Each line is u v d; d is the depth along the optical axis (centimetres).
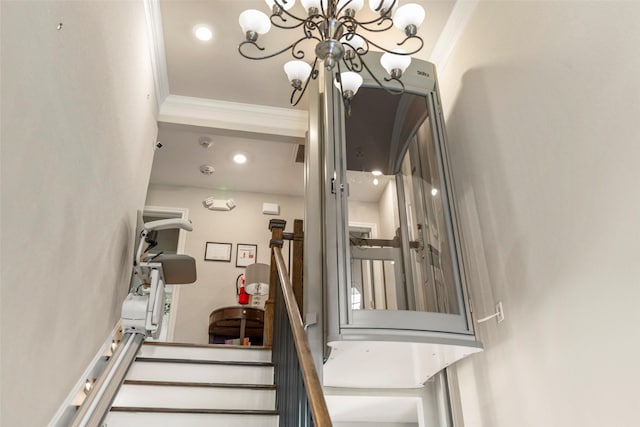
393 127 338
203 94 449
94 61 238
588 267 213
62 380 230
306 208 343
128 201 339
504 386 275
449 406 347
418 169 332
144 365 324
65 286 222
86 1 222
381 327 267
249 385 308
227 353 362
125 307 304
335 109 330
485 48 324
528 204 263
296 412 225
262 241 624
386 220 310
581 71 226
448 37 373
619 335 193
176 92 445
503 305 281
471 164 334
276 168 595
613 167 202
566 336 225
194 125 451
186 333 555
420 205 322
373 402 389
